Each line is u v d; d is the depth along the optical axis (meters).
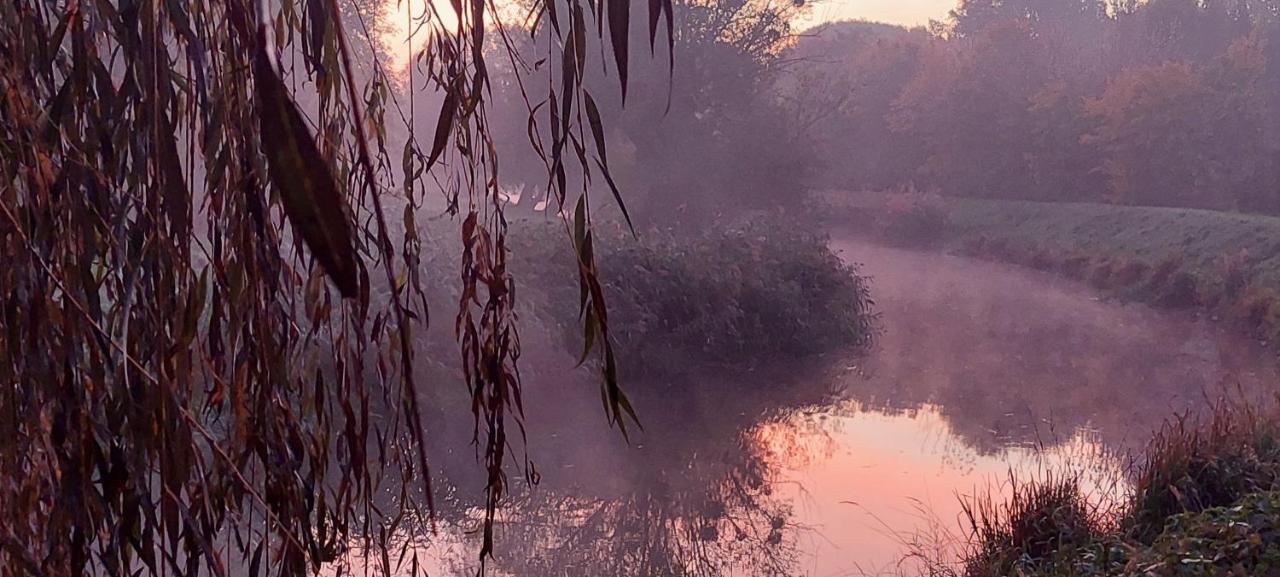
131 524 0.96
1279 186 24.33
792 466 7.00
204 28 0.96
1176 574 3.78
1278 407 6.86
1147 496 5.06
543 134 10.12
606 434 7.38
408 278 1.13
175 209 0.85
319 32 0.63
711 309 10.08
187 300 0.94
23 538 0.98
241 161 0.94
